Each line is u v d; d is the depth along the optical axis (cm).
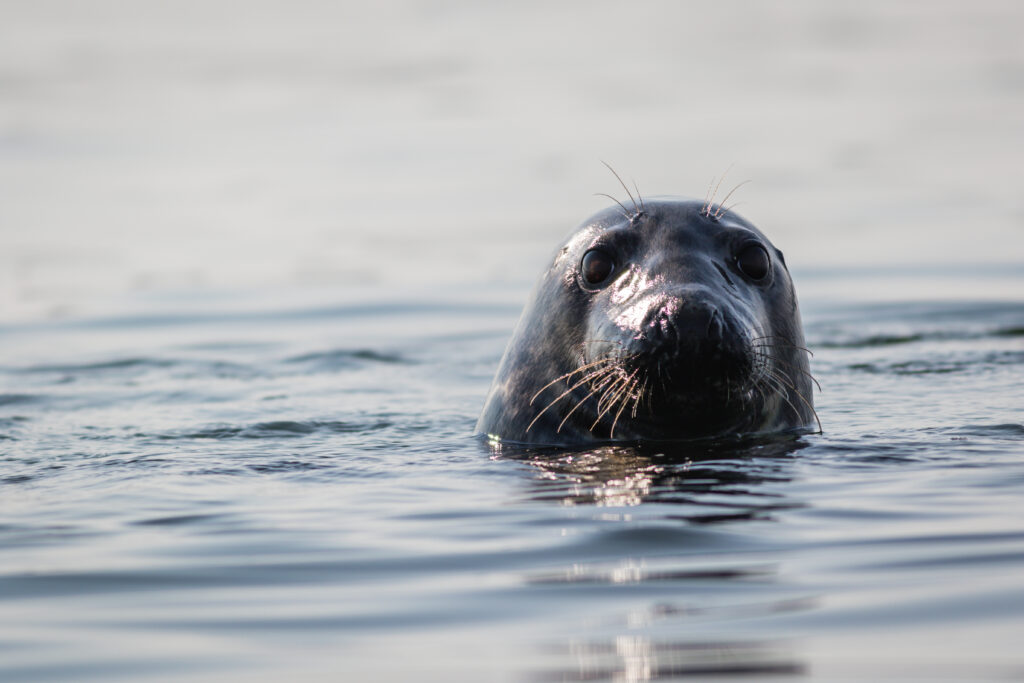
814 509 1872
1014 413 2689
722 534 1752
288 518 1923
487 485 2128
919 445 2345
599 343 2327
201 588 1587
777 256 2611
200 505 2023
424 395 3353
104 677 1308
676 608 1463
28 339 4575
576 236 2583
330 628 1434
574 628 1412
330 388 3506
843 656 1298
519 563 1653
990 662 1264
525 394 2591
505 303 5006
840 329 4253
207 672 1314
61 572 1661
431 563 1666
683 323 2136
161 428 2873
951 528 1747
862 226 6281
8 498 2112
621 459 2275
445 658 1333
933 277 5091
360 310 4991
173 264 6116
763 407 2438
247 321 4856
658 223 2477
